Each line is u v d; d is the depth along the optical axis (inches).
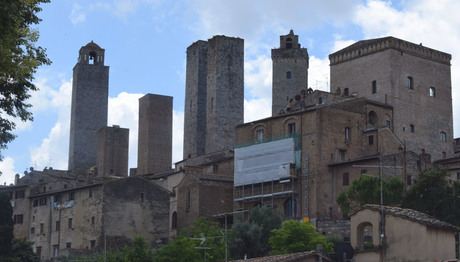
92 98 7628.0
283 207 4207.7
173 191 4596.5
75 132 7495.1
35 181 5693.9
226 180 4503.0
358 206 3481.8
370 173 3875.5
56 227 4680.1
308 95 4845.0
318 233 3602.4
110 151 6678.2
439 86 4958.2
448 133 4940.9
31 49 1701.5
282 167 4200.3
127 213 4397.1
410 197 3390.7
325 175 4097.0
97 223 4343.0
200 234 3535.9
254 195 4335.6
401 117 4685.0
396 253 2103.8
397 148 4242.1
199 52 6348.4
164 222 4520.2
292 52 6294.3
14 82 1849.2
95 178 5836.6
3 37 1514.5
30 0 1622.8
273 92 6279.5
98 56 7755.9
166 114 6451.8
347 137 4288.9
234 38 6210.6
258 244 3722.9
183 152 6446.9
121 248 4313.5
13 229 4488.2
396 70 4736.7
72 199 4606.3
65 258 4010.8
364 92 4845.0
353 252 2187.5
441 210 3324.3
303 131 4227.4
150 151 6314.0
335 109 4264.3
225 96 6082.7
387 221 2148.1
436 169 3924.7
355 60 4933.6
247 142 4520.2
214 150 5964.6
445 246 2092.8
